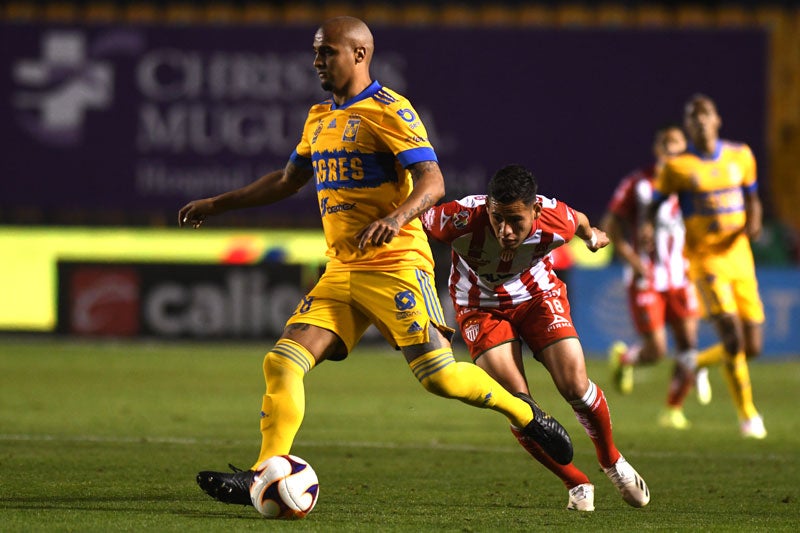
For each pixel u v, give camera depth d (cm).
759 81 6388
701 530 1828
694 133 3406
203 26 6316
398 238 1866
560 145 6388
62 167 6359
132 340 6103
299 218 6394
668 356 6350
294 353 1847
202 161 6356
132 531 1697
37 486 2148
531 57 6362
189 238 6400
